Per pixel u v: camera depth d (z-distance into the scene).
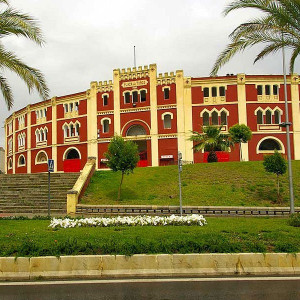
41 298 6.24
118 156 21.78
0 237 9.48
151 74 43.31
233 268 7.64
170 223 11.76
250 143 40.84
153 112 42.69
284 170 20.28
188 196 21.33
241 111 41.28
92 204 20.73
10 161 60.62
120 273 7.52
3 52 14.67
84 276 7.48
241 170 26.12
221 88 42.72
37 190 23.69
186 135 41.53
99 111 44.81
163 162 41.88
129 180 25.75
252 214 16.11
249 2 13.86
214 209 16.45
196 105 42.06
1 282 7.21
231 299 6.09
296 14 13.78
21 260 7.59
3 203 21.69
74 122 46.97
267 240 9.08
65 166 46.88
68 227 11.32
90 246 8.12
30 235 9.75
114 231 10.34
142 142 44.31
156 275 7.52
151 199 21.48
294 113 41.31
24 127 54.56
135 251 7.91
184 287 6.74
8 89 16.75
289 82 41.84
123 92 44.16
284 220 13.20
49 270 7.55
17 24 14.35
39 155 51.25
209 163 29.25
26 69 15.06
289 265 7.73
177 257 7.70
